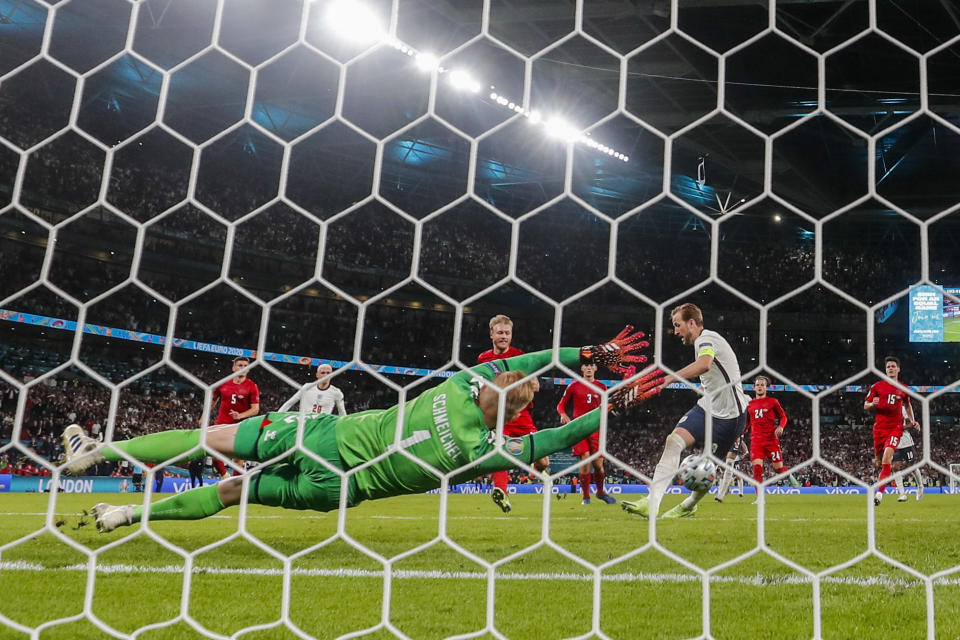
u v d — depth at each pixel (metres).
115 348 27.03
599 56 23.73
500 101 24.50
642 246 36.91
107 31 22.92
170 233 27.83
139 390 26.33
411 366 31.97
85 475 16.91
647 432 31.69
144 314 27.53
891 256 36.66
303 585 3.24
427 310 32.97
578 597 3.03
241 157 30.56
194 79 26.17
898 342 34.81
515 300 34.16
